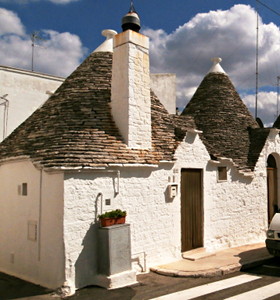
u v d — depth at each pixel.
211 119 12.30
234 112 12.70
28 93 15.24
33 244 7.58
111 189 7.54
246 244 11.06
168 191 8.76
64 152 7.16
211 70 13.76
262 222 11.81
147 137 8.56
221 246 10.26
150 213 8.32
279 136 12.72
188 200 9.45
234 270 8.17
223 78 13.48
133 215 7.95
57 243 6.88
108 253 6.94
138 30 8.84
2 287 7.20
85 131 7.86
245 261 8.70
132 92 8.30
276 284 7.07
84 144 7.51
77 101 8.76
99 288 6.88
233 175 10.85
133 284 7.07
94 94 8.95
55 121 8.42
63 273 6.73
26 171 7.98
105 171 7.43
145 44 8.76
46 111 9.23
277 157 12.71
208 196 9.94
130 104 8.23
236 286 6.94
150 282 7.27
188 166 9.34
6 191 8.68
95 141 7.72
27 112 15.15
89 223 7.14
